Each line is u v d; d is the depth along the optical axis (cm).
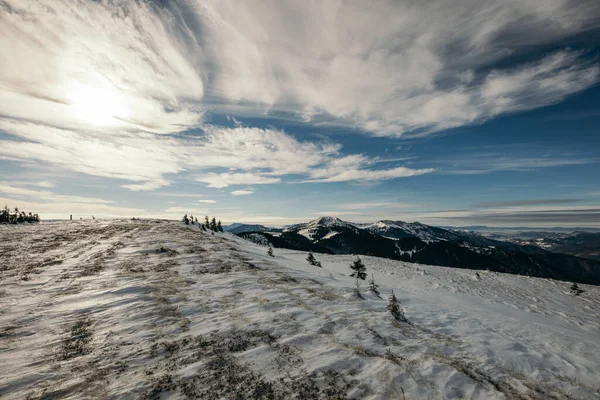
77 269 1855
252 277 1856
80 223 6262
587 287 3194
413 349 882
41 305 1188
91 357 753
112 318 1053
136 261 2145
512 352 921
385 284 2441
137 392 589
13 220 6912
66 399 566
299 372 693
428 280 2958
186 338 878
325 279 2145
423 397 614
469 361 820
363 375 695
